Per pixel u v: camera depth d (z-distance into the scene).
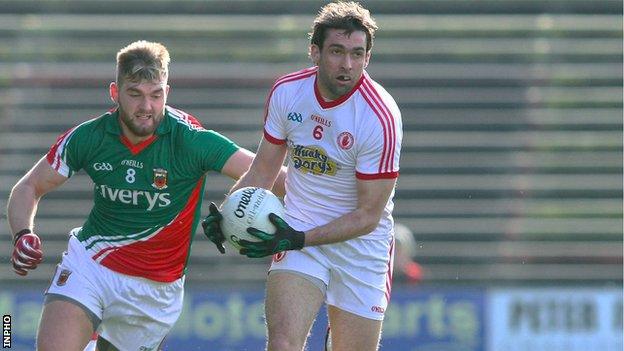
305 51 56.03
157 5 57.06
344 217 20.47
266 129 20.89
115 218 21.34
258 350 40.62
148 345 22.59
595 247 51.97
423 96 54.78
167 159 20.88
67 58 55.38
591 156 53.75
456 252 51.81
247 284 49.81
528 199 53.28
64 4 56.78
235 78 55.03
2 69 54.62
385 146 20.16
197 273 49.81
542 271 51.56
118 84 20.16
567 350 41.47
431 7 57.16
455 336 41.03
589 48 56.03
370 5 57.06
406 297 41.19
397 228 47.53
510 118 54.50
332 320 22.33
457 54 55.56
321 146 20.48
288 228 20.02
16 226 20.92
